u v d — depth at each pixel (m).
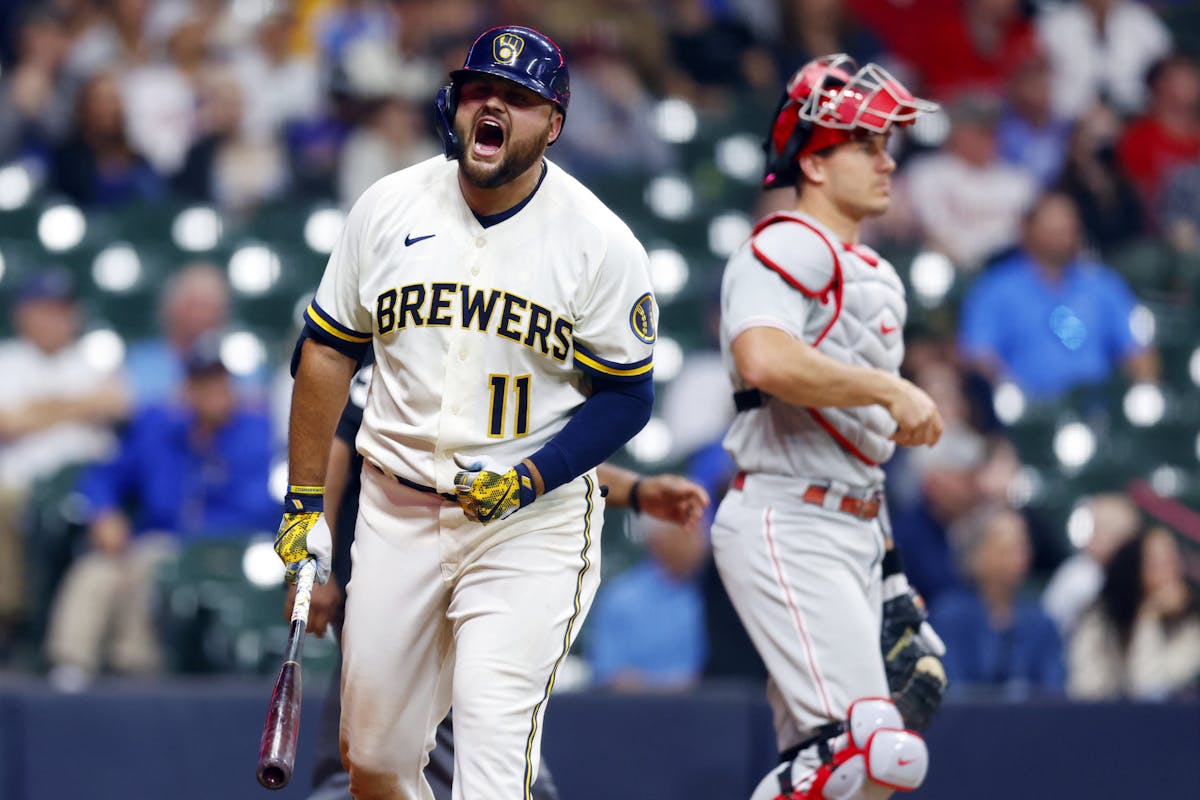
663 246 35.41
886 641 15.41
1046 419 31.61
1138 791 20.64
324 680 22.42
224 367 26.84
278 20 38.88
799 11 43.00
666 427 30.58
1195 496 30.62
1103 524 26.12
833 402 14.27
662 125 39.84
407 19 38.28
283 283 33.38
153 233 34.28
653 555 24.08
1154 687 23.56
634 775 20.28
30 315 29.45
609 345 12.89
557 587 13.06
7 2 40.41
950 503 24.88
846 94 14.91
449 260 12.92
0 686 20.42
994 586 23.39
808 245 14.67
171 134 37.47
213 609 24.33
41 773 20.19
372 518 13.48
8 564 25.91
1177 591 23.88
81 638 23.98
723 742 20.36
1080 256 37.19
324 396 13.41
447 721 15.66
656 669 23.62
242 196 35.94
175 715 20.39
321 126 36.78
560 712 20.27
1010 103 41.31
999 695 20.75
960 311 34.81
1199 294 38.00
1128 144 41.84
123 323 32.88
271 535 26.33
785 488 15.02
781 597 14.86
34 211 34.16
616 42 40.09
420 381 12.97
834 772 14.51
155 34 39.25
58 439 28.70
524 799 12.74
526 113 12.49
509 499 12.48
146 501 26.61
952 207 37.84
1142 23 46.12
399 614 13.32
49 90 36.84
